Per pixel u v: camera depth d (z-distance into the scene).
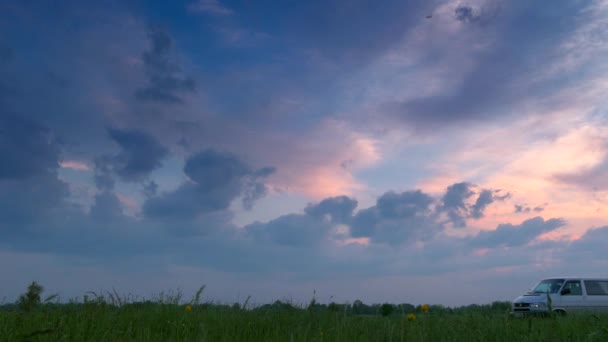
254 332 7.19
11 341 5.01
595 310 19.22
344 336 6.54
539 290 21.02
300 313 8.61
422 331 6.93
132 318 7.37
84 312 7.11
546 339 6.90
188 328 6.84
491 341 6.83
